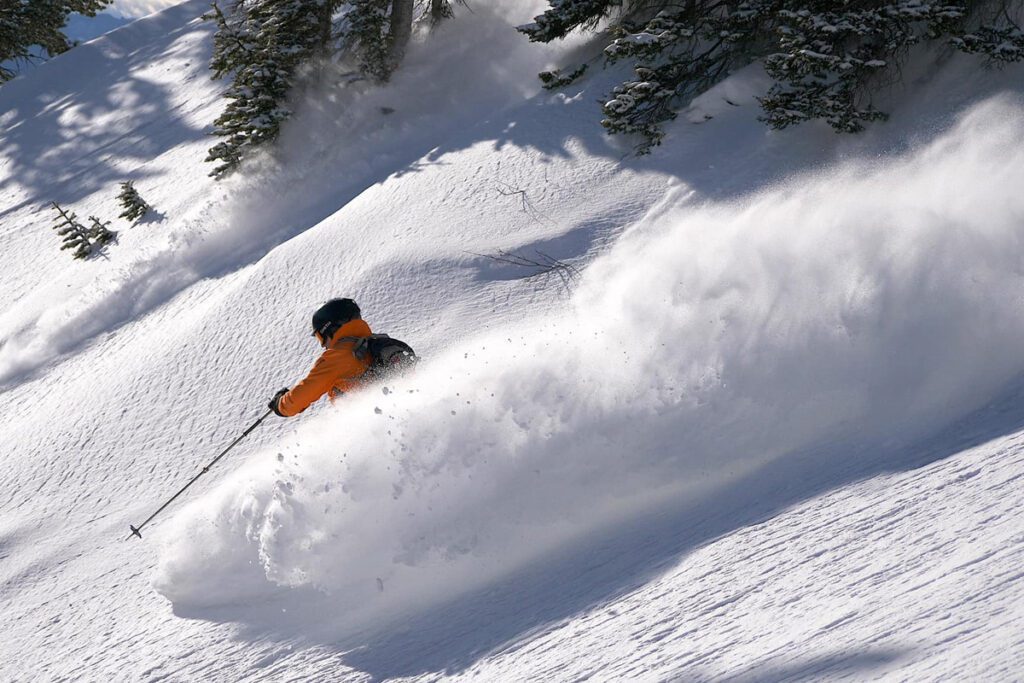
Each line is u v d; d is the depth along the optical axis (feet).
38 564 82.99
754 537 36.52
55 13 444.96
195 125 299.58
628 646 31.24
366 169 176.96
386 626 45.73
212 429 98.84
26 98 414.00
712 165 109.70
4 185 339.36
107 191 276.82
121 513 88.48
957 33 103.65
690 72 124.26
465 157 137.59
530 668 33.30
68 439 110.52
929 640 21.99
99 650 57.52
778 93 109.19
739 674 24.99
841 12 107.86
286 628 49.98
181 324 128.98
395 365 62.28
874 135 102.27
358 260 117.70
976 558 25.96
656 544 41.32
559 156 126.31
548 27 148.77
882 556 29.63
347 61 210.59
